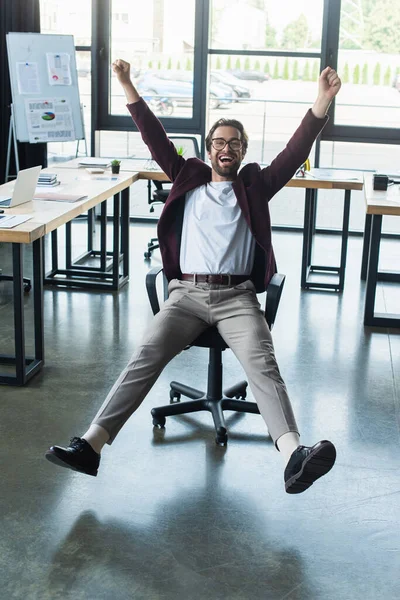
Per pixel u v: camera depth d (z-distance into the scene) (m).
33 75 5.95
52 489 2.77
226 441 3.15
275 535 2.53
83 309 4.87
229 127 3.16
